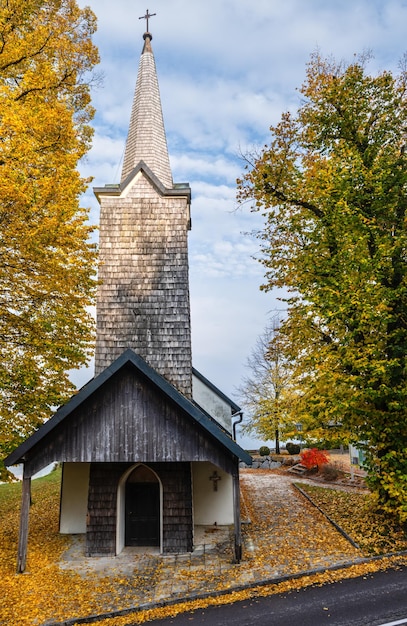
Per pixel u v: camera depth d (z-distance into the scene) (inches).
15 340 471.2
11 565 454.3
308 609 339.3
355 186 548.1
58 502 757.3
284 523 580.1
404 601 343.0
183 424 464.8
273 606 349.7
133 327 564.1
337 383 510.9
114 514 496.1
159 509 526.0
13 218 411.5
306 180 605.0
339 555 447.5
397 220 545.0
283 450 1450.5
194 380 720.3
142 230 600.7
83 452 458.6
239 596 373.4
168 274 584.1
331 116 593.9
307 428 559.8
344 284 506.6
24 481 450.6
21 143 386.9
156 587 396.2
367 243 554.9
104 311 569.3
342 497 708.7
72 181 436.5
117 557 479.5
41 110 430.0
